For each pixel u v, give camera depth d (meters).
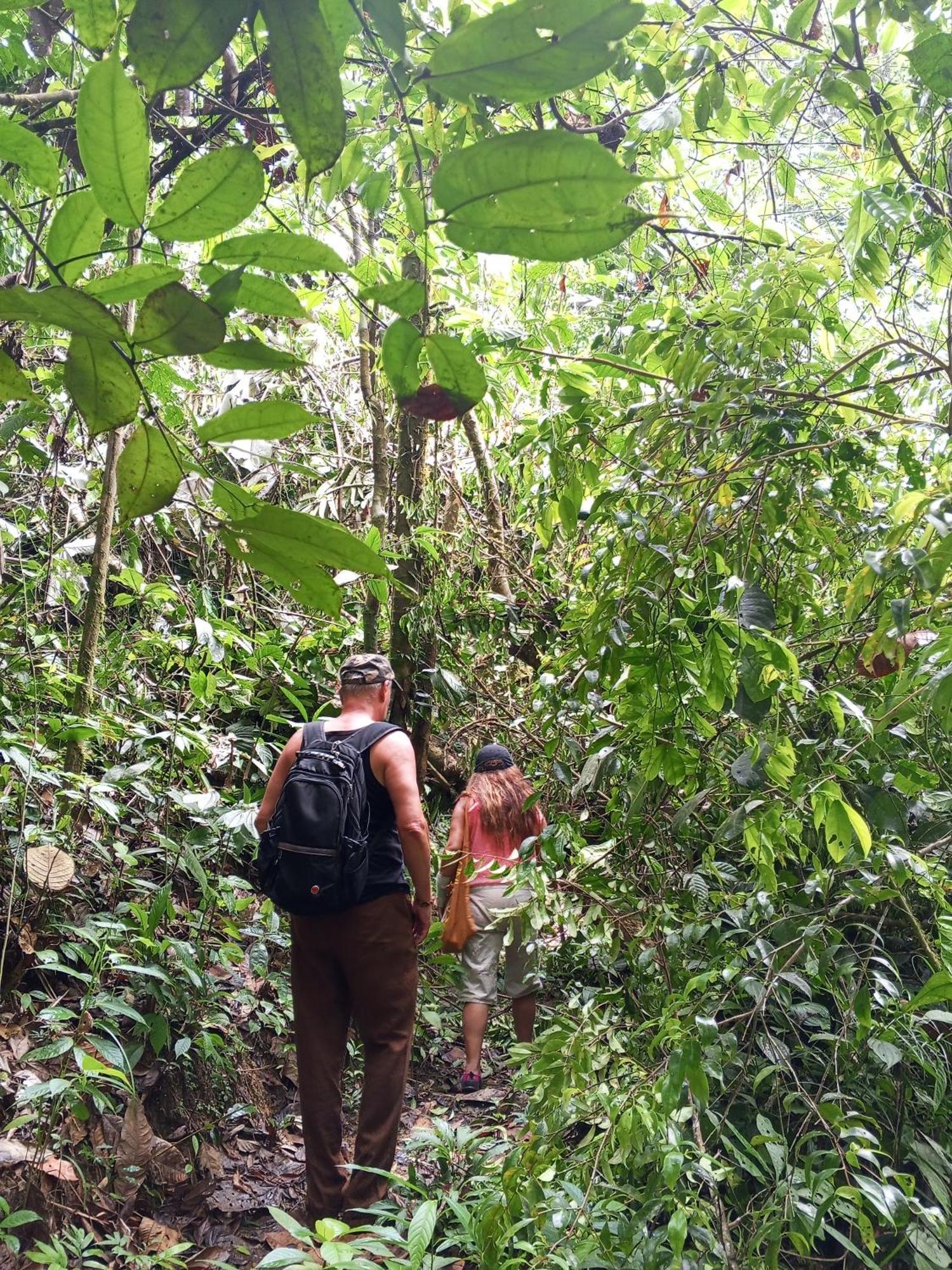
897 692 1.69
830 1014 2.75
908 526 1.55
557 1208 1.95
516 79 0.49
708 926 2.36
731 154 2.89
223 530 0.57
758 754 1.88
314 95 0.52
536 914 2.47
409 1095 3.54
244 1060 3.25
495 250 0.47
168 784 3.58
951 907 1.93
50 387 2.65
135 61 0.51
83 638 3.14
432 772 4.81
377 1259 2.45
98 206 0.50
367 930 2.80
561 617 3.96
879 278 2.00
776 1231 1.85
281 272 0.51
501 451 4.09
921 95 1.88
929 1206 2.32
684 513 2.27
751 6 2.27
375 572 0.56
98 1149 2.65
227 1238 2.64
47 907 2.92
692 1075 1.87
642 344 2.49
